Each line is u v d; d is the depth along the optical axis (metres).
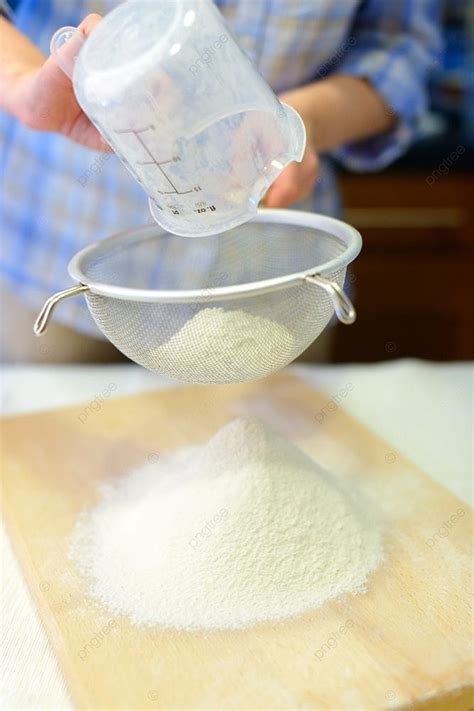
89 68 0.54
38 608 0.64
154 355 0.63
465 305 1.70
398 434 0.85
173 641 0.60
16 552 0.70
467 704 0.56
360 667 0.57
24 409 0.92
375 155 1.05
